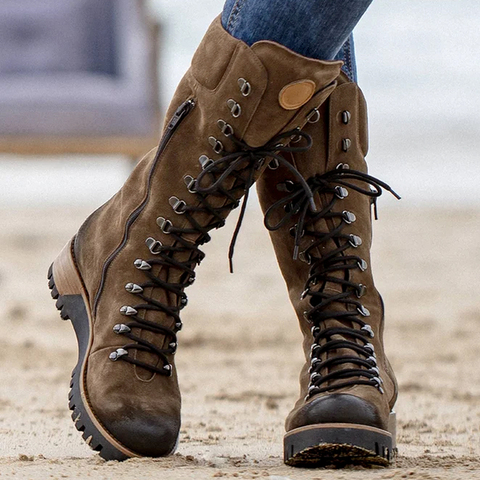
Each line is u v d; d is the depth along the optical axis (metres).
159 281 5.65
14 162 41.19
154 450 5.50
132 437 5.45
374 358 5.66
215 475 5.02
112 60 25.47
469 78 53.31
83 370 5.71
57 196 35.50
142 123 25.52
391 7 64.44
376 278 19.27
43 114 24.97
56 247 23.19
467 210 31.33
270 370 10.32
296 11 5.09
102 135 25.27
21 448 6.20
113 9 25.47
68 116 25.09
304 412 5.37
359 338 5.68
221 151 5.39
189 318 14.38
